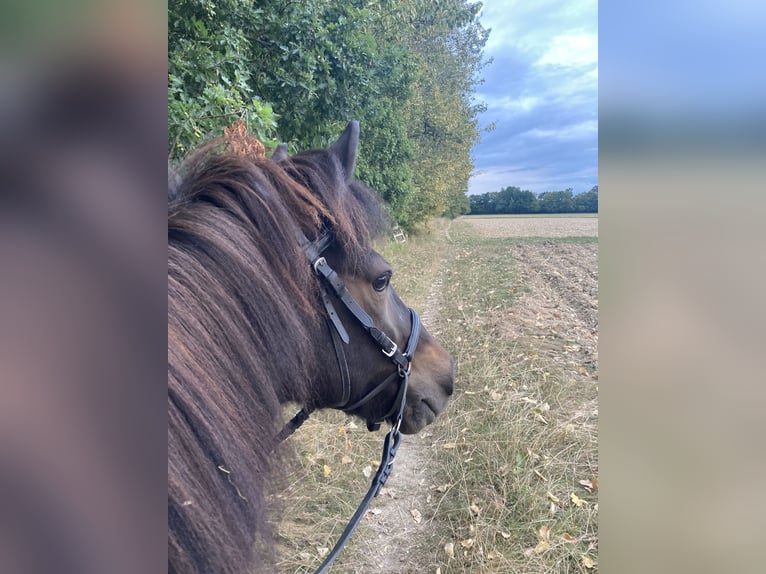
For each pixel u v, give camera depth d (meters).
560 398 4.00
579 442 3.33
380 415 1.70
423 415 1.75
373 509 2.78
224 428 0.93
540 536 2.43
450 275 10.84
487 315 6.83
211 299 1.00
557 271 11.54
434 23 13.99
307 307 1.23
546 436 3.36
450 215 33.81
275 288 1.12
